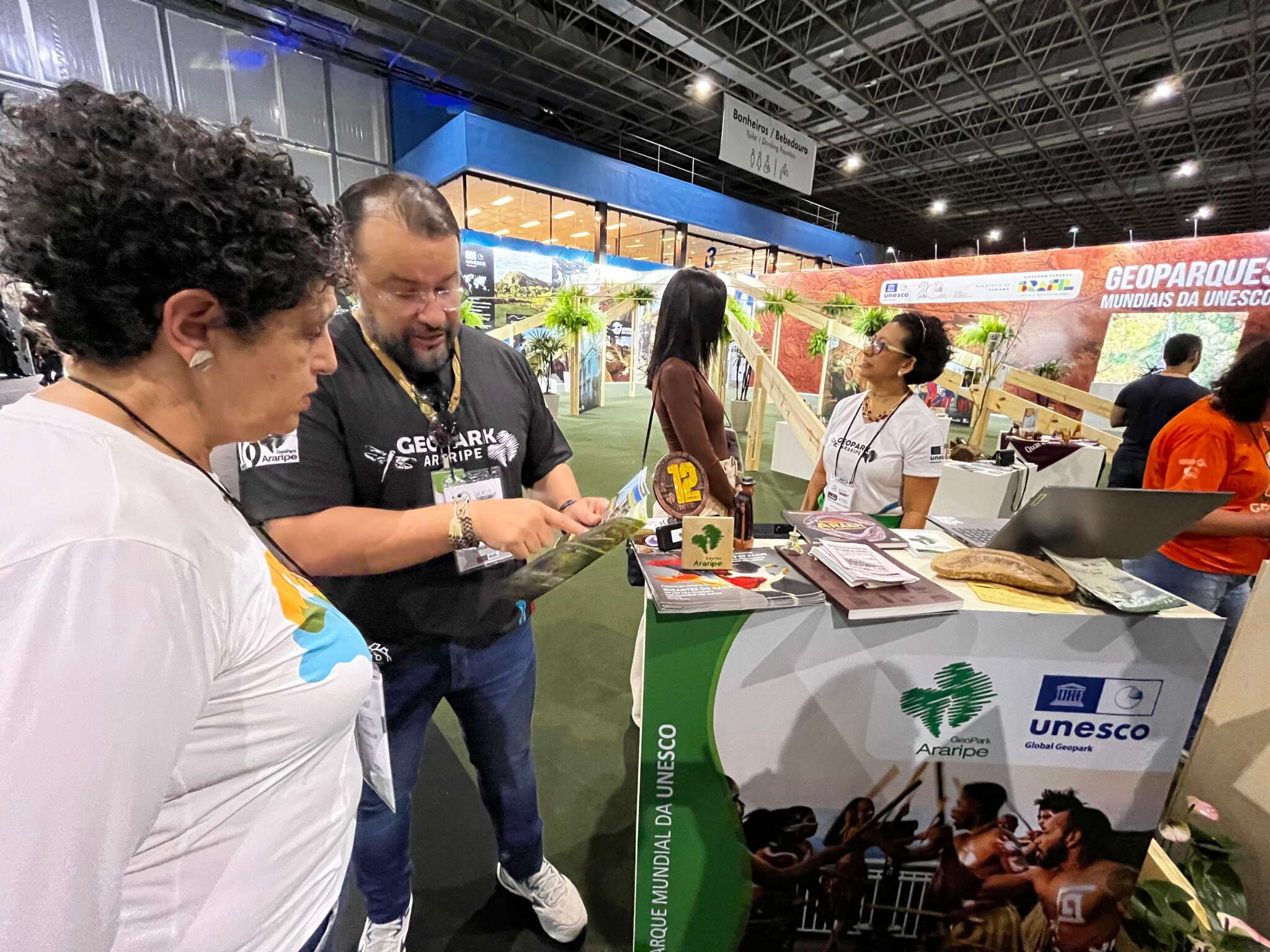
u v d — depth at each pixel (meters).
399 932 1.10
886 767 0.95
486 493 0.97
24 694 0.29
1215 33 5.04
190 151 0.37
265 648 0.45
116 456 0.37
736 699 0.91
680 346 1.31
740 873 1.00
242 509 0.54
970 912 1.03
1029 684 0.90
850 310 4.64
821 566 0.98
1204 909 1.02
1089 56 5.60
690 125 8.51
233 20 5.82
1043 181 9.95
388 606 0.91
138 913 0.40
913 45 5.93
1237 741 1.13
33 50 4.88
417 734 1.01
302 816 0.52
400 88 7.18
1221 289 3.74
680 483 1.02
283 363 0.46
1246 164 8.70
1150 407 2.52
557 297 6.79
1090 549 0.96
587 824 1.54
